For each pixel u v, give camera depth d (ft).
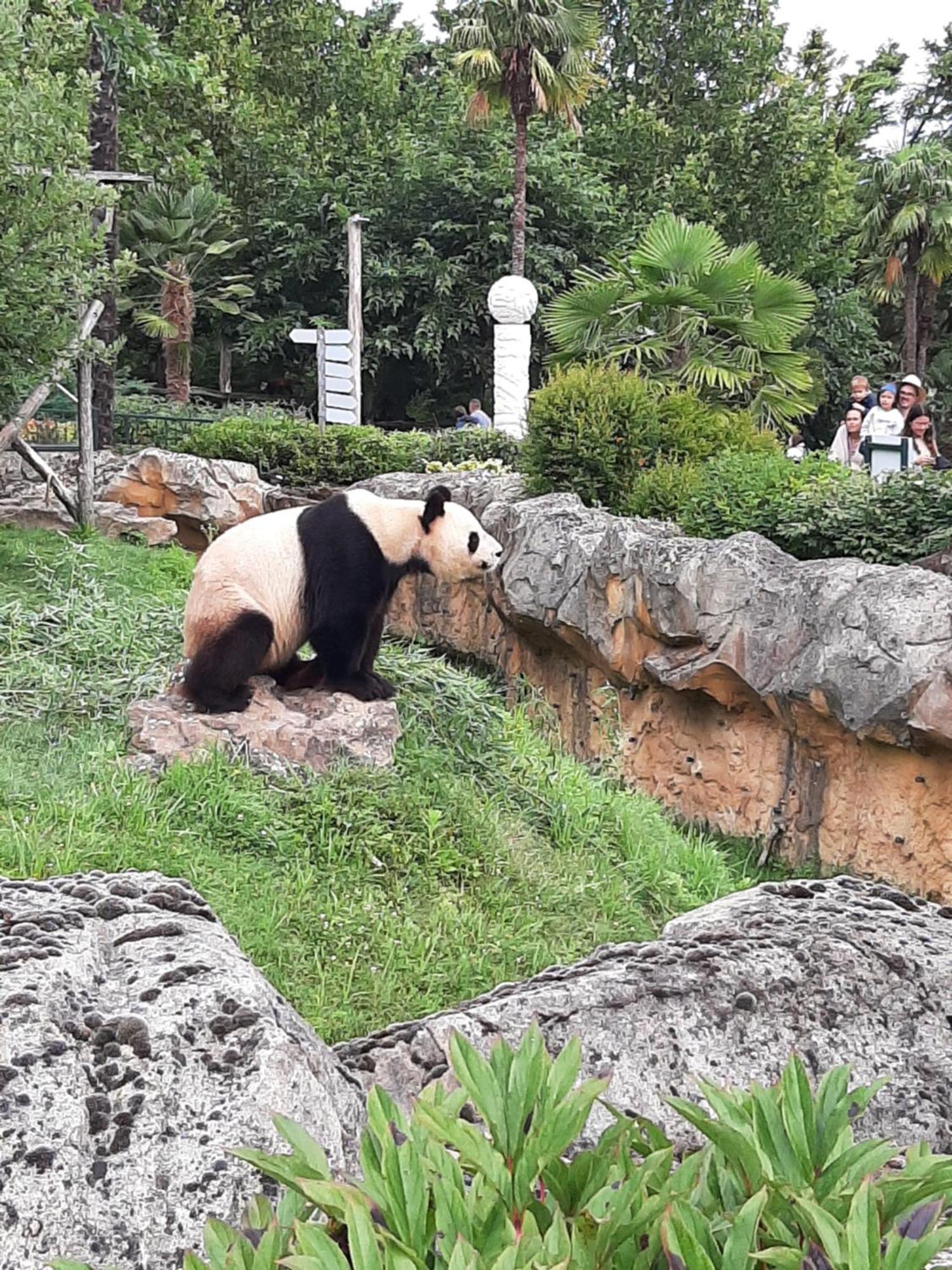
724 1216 5.86
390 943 17.69
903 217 99.50
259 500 47.39
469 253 106.93
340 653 22.72
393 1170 5.71
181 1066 8.39
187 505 46.60
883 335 136.56
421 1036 10.57
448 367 110.83
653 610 29.12
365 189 108.17
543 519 34.53
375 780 21.38
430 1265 5.62
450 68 125.29
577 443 38.34
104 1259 7.68
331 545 22.40
